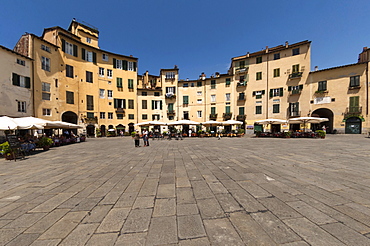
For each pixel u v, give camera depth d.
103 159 7.74
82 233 2.21
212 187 3.81
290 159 6.84
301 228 2.20
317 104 26.08
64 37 25.80
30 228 2.35
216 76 35.88
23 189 3.93
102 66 30.92
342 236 2.02
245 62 31.98
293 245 1.88
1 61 17.78
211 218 2.50
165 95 35.19
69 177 4.87
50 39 25.56
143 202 3.11
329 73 25.33
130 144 15.54
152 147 12.43
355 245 1.86
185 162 6.69
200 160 7.03
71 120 27.70
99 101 30.27
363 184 3.83
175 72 35.53
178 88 35.53
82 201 3.21
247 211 2.69
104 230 2.27
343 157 6.98
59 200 3.28
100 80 30.53
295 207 2.79
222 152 9.23
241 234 2.11
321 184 3.87
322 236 2.03
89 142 18.66
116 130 31.95
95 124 29.44
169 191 3.63
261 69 30.59
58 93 24.75
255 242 1.95
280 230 2.17
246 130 31.25
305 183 3.96
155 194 3.48
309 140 15.95
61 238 2.11
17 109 19.28
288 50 28.48
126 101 33.22
